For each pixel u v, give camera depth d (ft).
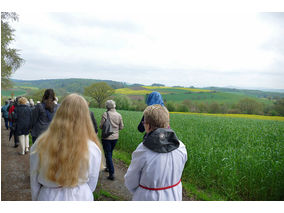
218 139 21.79
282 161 13.24
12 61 40.34
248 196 12.21
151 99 11.80
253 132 28.55
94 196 11.33
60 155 4.93
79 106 5.38
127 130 25.45
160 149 5.37
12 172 14.66
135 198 5.70
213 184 13.34
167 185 5.59
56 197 5.11
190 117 64.49
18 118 19.06
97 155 5.36
